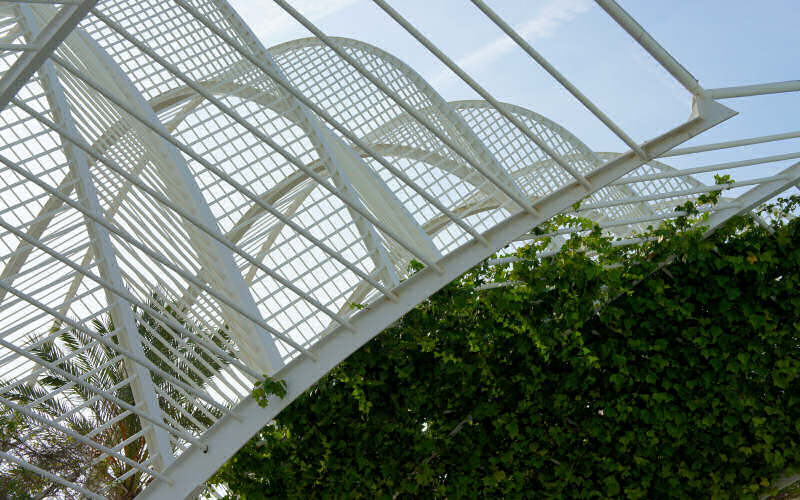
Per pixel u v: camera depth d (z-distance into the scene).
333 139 10.95
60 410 12.73
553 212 4.85
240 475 5.94
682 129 4.28
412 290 5.27
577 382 6.09
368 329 5.33
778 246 6.05
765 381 6.28
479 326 5.91
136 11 10.38
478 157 11.72
